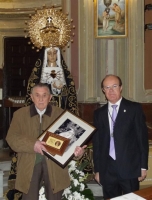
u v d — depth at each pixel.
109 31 5.59
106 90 3.06
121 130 3.05
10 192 4.11
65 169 2.94
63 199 3.38
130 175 3.01
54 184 2.82
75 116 2.97
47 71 4.37
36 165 2.86
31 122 2.89
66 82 4.41
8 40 7.38
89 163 4.39
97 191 4.48
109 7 5.57
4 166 5.27
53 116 2.97
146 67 5.70
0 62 7.31
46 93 2.85
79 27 5.66
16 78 7.43
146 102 5.57
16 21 7.36
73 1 5.71
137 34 5.62
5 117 7.14
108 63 5.65
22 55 7.42
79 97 5.63
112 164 3.08
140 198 2.13
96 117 3.22
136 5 5.60
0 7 7.41
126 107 3.09
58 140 2.75
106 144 3.11
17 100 5.98
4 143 7.04
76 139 2.81
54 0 7.28
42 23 4.69
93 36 5.66
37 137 2.85
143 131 3.07
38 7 7.34
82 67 5.65
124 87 5.66
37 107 2.88
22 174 2.83
